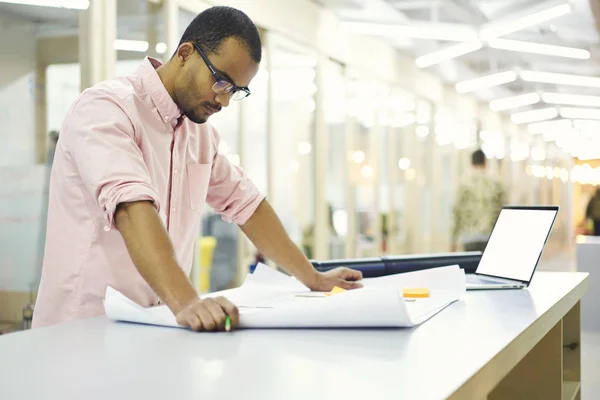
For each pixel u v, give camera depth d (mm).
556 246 23938
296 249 1669
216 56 1415
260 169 6465
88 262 1515
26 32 3965
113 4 4297
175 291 1161
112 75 4301
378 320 1050
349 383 730
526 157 21297
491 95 15625
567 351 2207
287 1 6840
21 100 3955
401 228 11102
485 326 1105
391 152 10531
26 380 751
